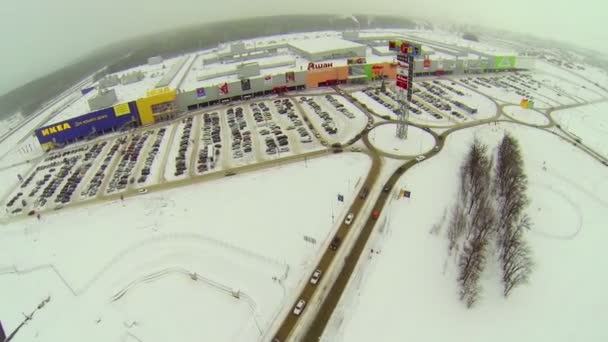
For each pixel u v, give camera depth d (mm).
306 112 144500
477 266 62688
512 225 72375
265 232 78688
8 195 105688
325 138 120562
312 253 71938
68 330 60500
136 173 109062
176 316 61438
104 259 75250
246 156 113062
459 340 53531
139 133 140375
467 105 143875
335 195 90062
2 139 162500
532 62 190750
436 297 60750
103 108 148875
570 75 187500
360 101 153375
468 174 93062
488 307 58594
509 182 85812
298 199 89500
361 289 62812
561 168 98125
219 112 153625
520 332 54406
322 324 57375
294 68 187125
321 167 103312
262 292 64312
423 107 143250
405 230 76438
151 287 67688
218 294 65188
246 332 57406
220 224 82438
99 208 93188
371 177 96562
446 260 68000
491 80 177750
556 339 53094
